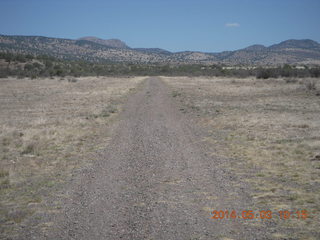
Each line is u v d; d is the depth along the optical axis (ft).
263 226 19.77
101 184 28.81
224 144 43.80
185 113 77.87
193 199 24.58
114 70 392.68
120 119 69.82
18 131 55.93
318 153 36.58
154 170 32.78
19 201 24.89
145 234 19.04
